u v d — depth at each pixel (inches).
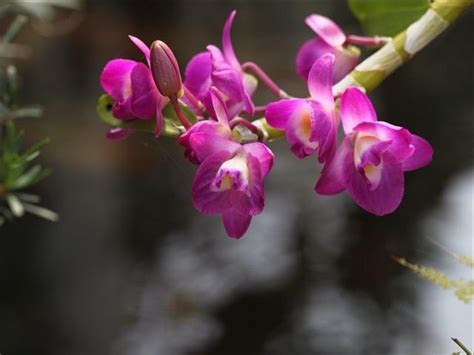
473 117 117.3
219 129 25.9
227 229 26.1
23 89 113.0
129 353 90.2
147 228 107.3
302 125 26.2
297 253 101.1
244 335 92.5
